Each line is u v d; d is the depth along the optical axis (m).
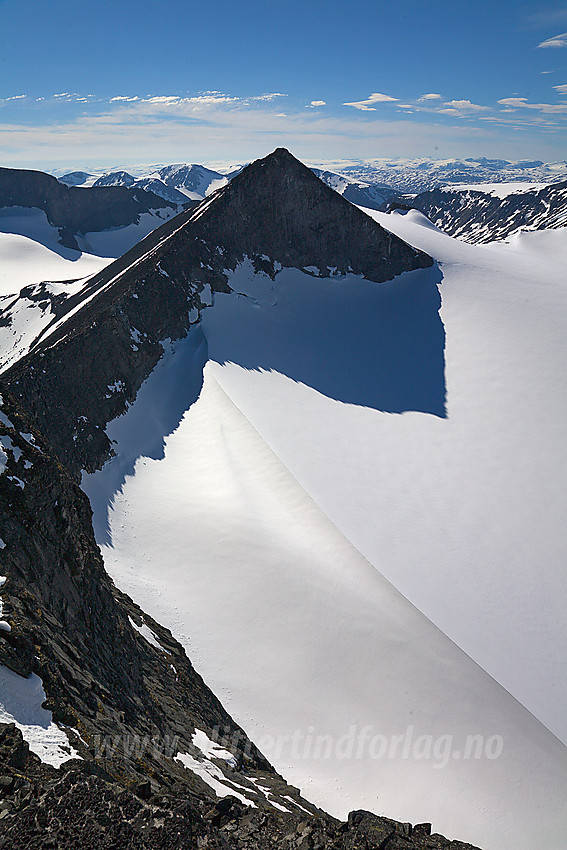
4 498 25.91
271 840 16.17
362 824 19.59
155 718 23.86
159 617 36.62
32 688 16.77
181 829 12.66
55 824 12.04
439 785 30.73
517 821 29.91
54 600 24.53
